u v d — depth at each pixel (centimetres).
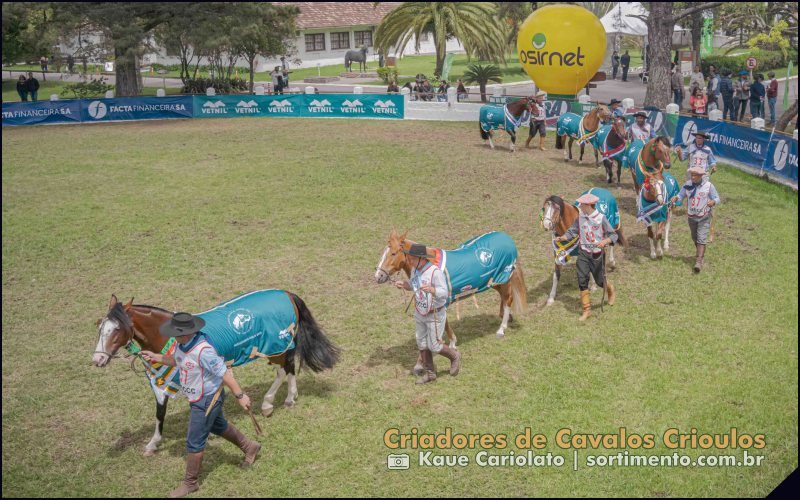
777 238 1612
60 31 3509
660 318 1220
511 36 5338
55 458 876
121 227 1739
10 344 1171
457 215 1772
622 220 1741
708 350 1105
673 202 1422
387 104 3238
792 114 2459
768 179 2097
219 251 1570
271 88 4456
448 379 1036
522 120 2430
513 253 1105
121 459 873
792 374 1034
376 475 838
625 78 4688
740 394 984
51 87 4975
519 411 951
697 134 1577
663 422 923
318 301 1309
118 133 2989
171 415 967
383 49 5091
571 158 2366
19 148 2670
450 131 2888
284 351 920
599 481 824
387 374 1054
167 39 3872
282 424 936
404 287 1007
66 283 1420
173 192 2033
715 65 4516
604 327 1187
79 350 1151
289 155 2459
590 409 950
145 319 827
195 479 811
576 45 2838
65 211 1875
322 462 862
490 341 1146
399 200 1906
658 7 3058
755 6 4312
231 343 853
